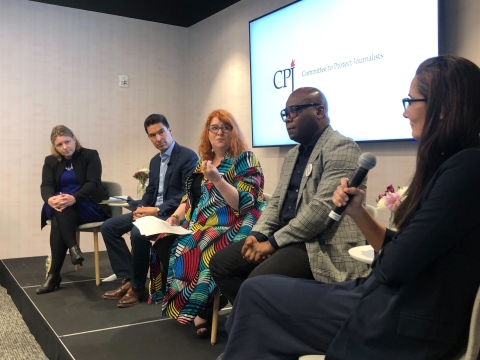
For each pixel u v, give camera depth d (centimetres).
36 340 255
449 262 95
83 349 209
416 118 107
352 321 106
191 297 217
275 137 371
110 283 333
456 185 91
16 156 429
